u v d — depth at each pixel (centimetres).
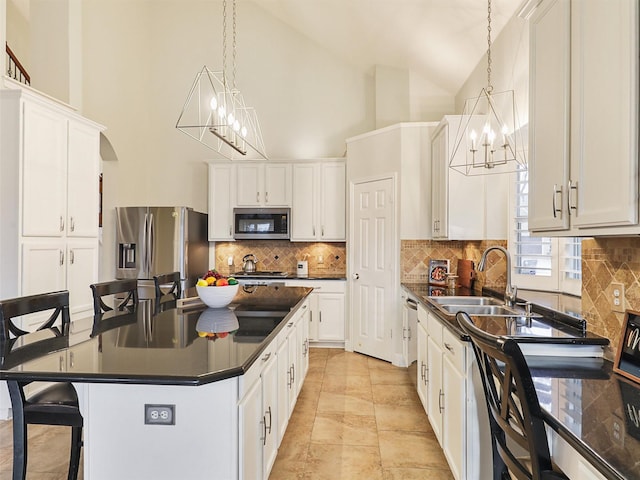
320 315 489
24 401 166
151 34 565
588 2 131
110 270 477
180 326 202
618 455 90
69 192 324
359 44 481
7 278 276
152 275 465
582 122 135
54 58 369
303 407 313
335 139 549
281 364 231
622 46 114
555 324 210
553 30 156
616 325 168
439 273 397
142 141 549
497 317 228
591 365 161
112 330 193
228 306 263
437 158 379
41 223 295
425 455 245
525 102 282
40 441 253
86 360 145
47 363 141
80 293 338
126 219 469
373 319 443
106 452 141
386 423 287
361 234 460
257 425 172
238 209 513
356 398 331
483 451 185
